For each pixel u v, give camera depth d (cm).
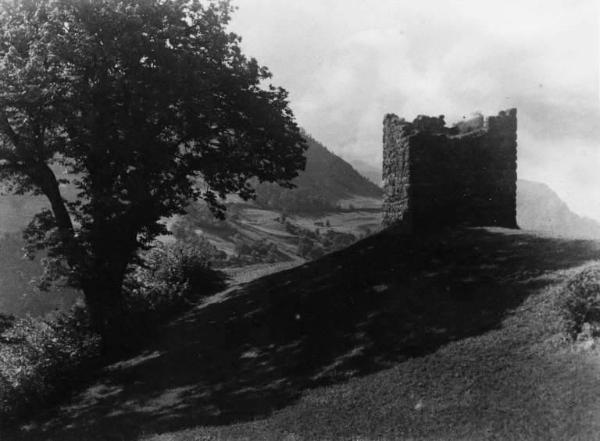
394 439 1008
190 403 1440
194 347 1900
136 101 2003
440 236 1955
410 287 1639
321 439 1066
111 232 2166
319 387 1291
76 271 2064
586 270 1281
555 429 908
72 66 1955
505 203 2128
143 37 1992
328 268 2117
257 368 1540
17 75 1848
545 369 1069
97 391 1786
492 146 2119
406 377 1203
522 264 1542
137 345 2156
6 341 1978
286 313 1856
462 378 1130
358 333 1497
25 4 2041
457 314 1398
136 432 1324
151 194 2295
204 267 2905
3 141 2198
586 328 1116
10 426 1659
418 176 2044
